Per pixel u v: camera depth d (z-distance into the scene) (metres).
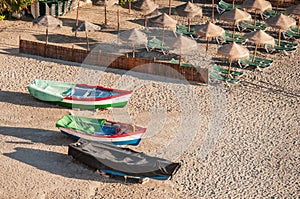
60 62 31.69
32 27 37.28
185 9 36.28
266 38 32.19
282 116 26.78
